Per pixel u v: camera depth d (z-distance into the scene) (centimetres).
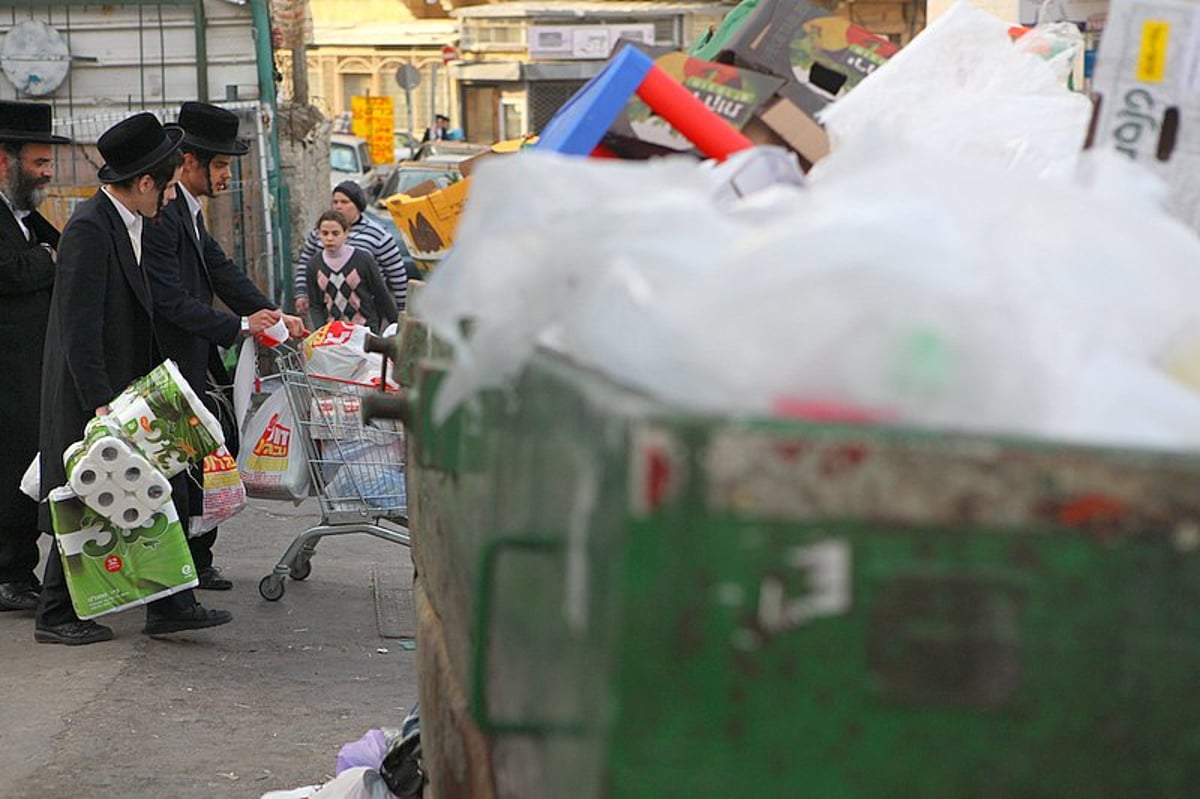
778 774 178
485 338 262
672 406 187
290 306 2012
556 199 261
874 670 177
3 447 945
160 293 905
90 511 842
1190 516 178
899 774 179
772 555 175
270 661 851
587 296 223
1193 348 220
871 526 176
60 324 858
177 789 656
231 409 990
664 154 414
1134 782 182
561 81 4519
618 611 175
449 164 2705
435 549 380
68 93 1961
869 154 254
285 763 691
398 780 521
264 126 1941
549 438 222
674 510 174
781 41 488
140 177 876
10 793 648
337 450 959
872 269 192
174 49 1947
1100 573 178
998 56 440
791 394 191
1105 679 180
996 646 179
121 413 844
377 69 5819
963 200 220
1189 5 331
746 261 197
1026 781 181
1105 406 198
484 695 271
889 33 3794
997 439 178
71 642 866
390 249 1455
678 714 176
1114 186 254
